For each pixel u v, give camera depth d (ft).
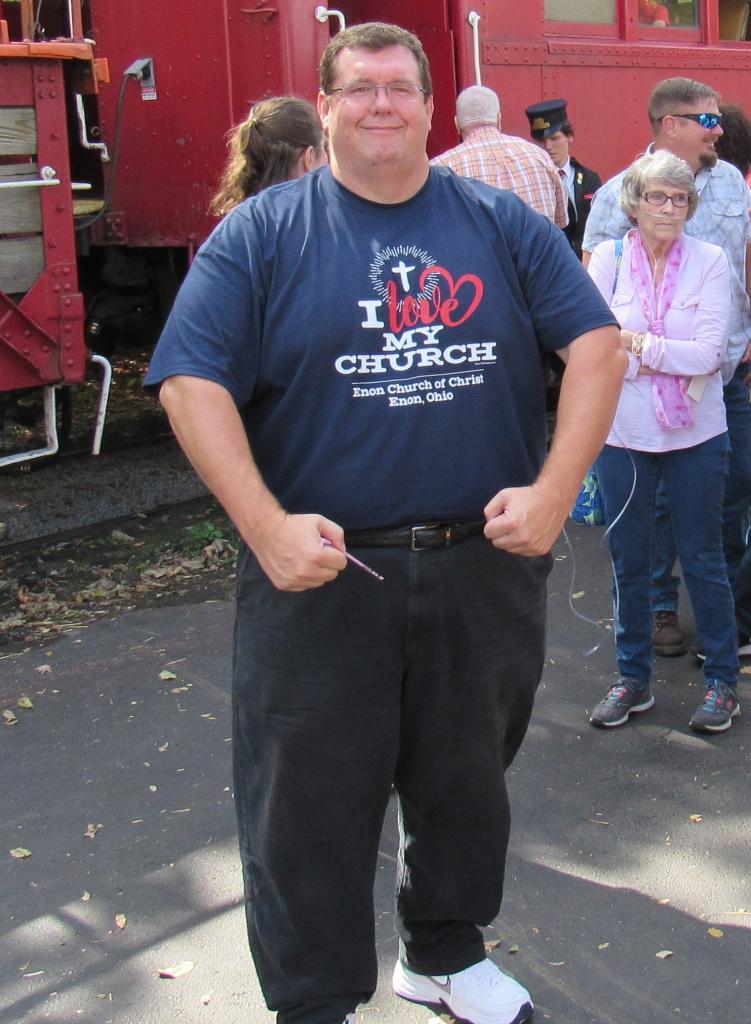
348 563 6.83
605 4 23.99
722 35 26.96
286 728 7.09
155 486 20.99
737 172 12.86
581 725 12.39
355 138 6.49
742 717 12.39
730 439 13.42
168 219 20.58
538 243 6.88
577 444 6.64
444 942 8.16
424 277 6.63
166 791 11.50
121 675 14.05
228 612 15.92
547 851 10.26
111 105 20.85
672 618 13.97
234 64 19.30
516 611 7.23
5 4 21.44
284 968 7.54
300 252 6.61
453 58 21.18
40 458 21.66
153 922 9.58
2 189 15.66
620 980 8.66
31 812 11.20
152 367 6.63
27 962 9.15
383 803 7.41
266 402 6.86
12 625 15.66
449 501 6.82
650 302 11.39
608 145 24.40
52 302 16.28
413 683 7.22
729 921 9.27
